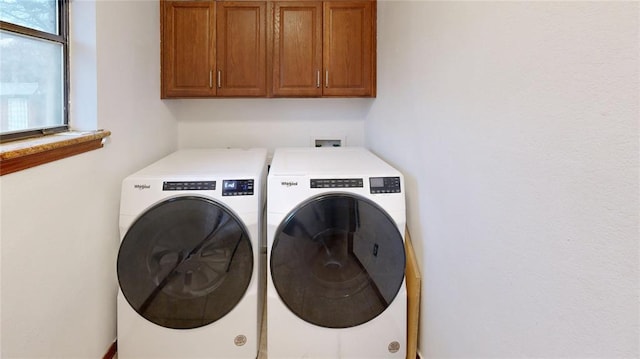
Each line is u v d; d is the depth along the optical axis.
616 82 0.59
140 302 1.46
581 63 0.66
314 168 1.62
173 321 1.47
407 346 1.57
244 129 2.67
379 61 2.27
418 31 1.54
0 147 1.00
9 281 0.98
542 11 0.75
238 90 2.32
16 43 1.18
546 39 0.74
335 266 1.47
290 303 1.47
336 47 2.34
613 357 0.61
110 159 1.56
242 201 1.49
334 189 1.48
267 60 2.32
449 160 1.23
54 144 1.13
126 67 1.74
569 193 0.69
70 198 1.26
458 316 1.17
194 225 1.45
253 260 1.50
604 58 0.61
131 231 1.43
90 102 1.46
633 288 0.57
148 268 1.45
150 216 1.43
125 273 1.44
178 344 1.49
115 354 1.58
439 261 1.33
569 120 0.69
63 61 1.44
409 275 1.60
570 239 0.69
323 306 1.48
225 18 2.29
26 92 1.23
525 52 0.81
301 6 2.31
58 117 1.42
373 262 1.48
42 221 1.11
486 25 0.97
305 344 1.49
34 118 1.27
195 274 1.47
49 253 1.15
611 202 0.60
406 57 1.71
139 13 1.90
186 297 1.46
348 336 1.50
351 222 1.46
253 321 1.51
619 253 0.59
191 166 1.75
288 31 2.32
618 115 0.59
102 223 1.49
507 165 0.89
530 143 0.80
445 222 1.27
